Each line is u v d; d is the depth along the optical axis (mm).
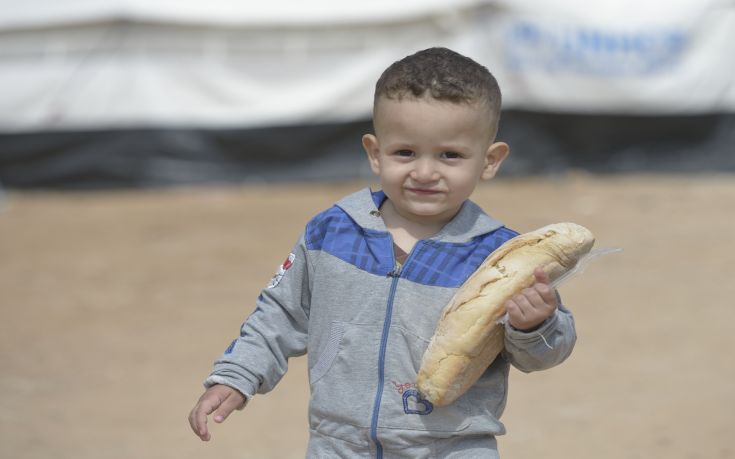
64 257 21703
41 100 28062
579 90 29094
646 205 25797
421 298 6391
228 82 28484
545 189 27891
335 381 6438
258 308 6848
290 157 28922
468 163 6383
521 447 11328
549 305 5941
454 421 6328
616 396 12922
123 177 28359
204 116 28516
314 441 6570
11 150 28219
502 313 6059
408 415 6312
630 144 29672
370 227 6617
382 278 6445
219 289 18922
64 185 28391
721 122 29734
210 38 28359
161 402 13203
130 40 28125
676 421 11992
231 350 6672
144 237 23375
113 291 18969
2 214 26188
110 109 28203
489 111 6426
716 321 16188
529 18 28641
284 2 28328
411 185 6391
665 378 13555
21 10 27609
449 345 6062
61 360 15000
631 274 19234
